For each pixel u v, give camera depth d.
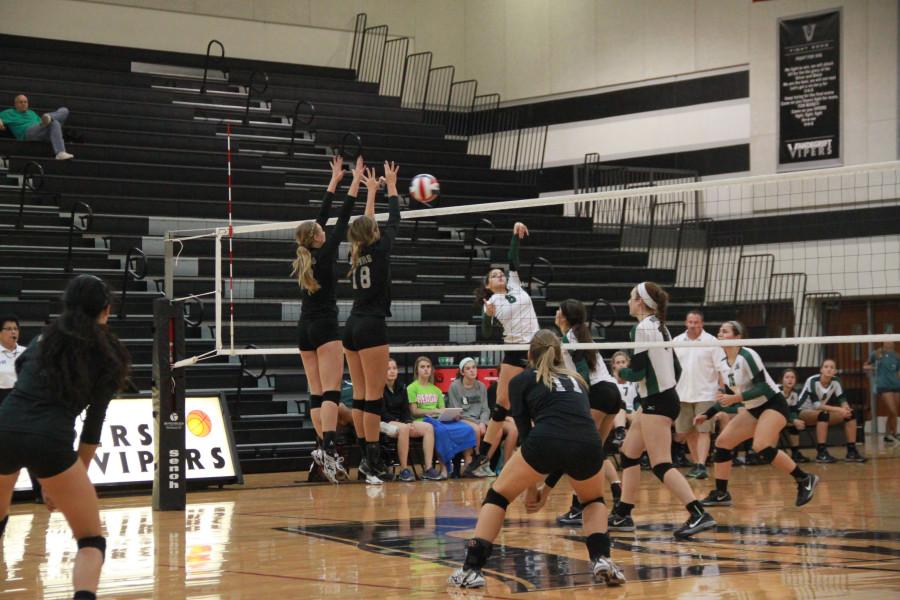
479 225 17.88
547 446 4.97
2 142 15.23
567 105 20.83
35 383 3.99
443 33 21.89
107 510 8.61
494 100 21.53
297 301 14.10
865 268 17.67
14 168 14.90
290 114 18.77
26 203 14.38
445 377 13.16
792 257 18.31
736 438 8.50
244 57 20.36
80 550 4.00
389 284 8.52
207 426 10.52
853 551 6.11
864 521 7.51
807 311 17.97
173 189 15.29
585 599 4.72
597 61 20.58
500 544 6.40
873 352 17.11
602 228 19.20
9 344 9.70
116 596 4.90
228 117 18.12
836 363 18.06
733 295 18.64
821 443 13.91
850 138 18.00
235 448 10.55
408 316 14.73
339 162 8.83
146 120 16.86
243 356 12.45
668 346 6.71
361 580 5.22
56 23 18.97
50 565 5.94
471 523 7.34
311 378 8.98
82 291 4.12
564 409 5.07
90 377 4.05
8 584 5.34
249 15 20.41
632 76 20.22
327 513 8.06
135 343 12.48
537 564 5.67
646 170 19.34
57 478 3.97
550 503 8.77
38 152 15.45
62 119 15.60
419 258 16.09
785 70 18.64
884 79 17.77
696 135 19.52
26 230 13.65
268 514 8.08
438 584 5.10
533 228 18.33
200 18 20.02
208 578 5.34
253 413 12.79
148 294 13.49
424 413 11.77
